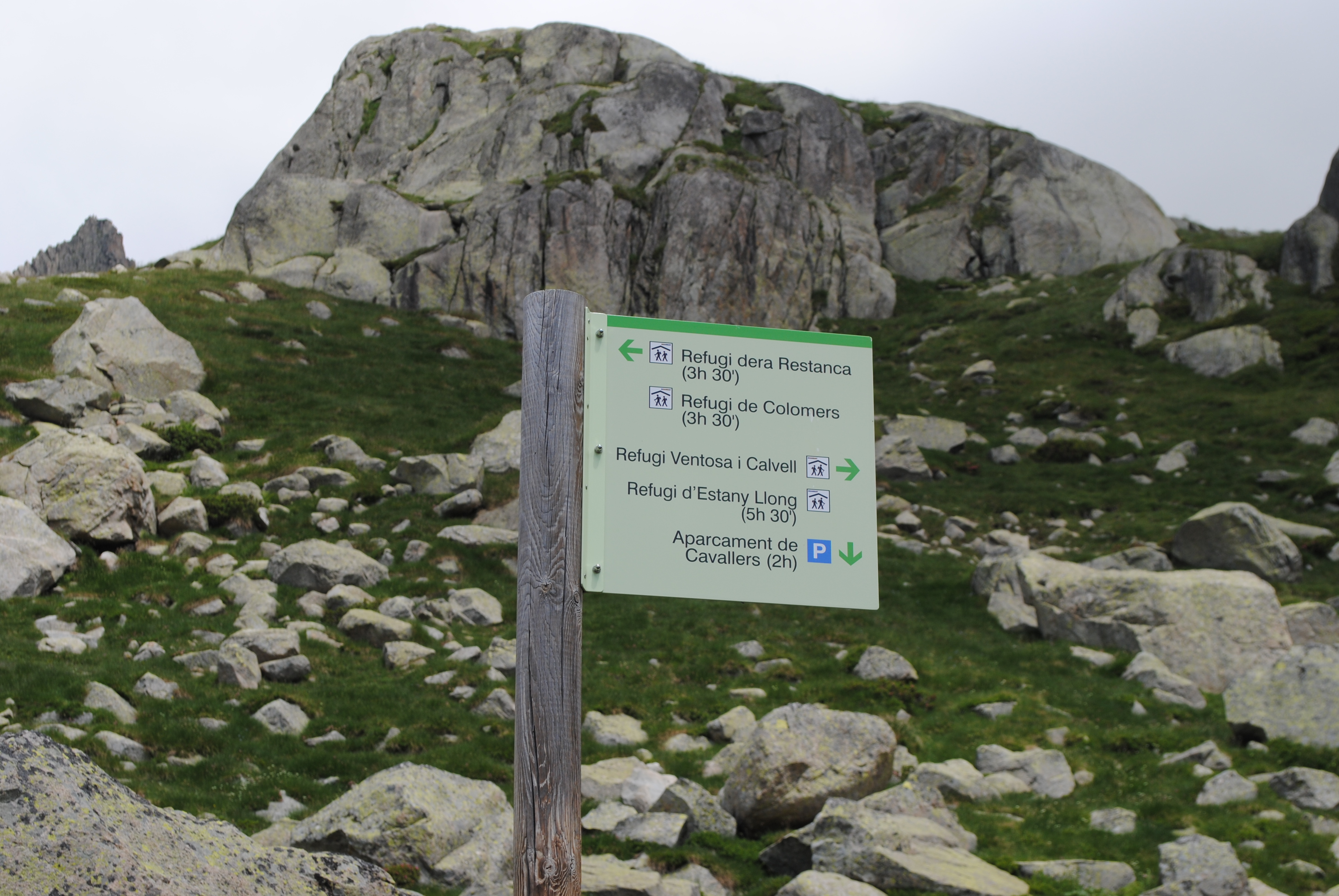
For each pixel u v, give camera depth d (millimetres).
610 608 33062
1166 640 29219
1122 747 23219
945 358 68438
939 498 48062
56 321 50750
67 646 23875
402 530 36000
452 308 72062
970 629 33031
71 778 7391
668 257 74125
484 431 45844
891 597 35750
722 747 22922
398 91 96562
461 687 24844
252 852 7902
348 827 14539
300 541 34281
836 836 15719
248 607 28219
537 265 73062
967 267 87375
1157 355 64188
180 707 21531
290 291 68438
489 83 95312
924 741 23625
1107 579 31578
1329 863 17062
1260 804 19375
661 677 27750
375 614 28156
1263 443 51188
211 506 34531
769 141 89125
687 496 7465
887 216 92000
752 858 16594
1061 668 29078
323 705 23094
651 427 7523
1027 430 55938
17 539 28172
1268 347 60000
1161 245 87688
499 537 35875
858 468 7738
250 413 46469
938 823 17688
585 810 18328
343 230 76250
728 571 7406
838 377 7855
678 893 14180
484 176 86125
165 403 44344
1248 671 24750
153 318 48375
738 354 7746
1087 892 15320
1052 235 87562
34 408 39781
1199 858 15938
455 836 14828
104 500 31266
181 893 7066
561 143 85062
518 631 7266
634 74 92875
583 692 25938
